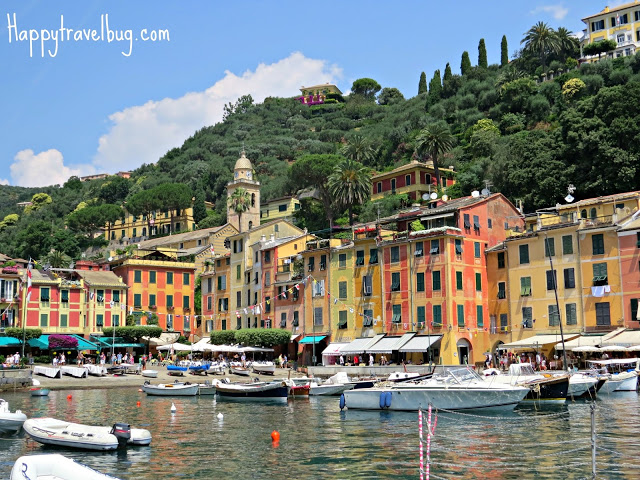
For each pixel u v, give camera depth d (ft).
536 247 251.60
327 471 99.55
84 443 116.16
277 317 329.11
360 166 450.30
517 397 154.20
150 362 334.65
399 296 274.36
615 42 510.17
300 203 484.74
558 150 345.72
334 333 297.33
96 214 605.73
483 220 276.82
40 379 256.73
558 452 108.68
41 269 366.63
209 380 257.14
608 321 229.04
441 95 597.11
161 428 145.69
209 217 591.37
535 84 488.02
